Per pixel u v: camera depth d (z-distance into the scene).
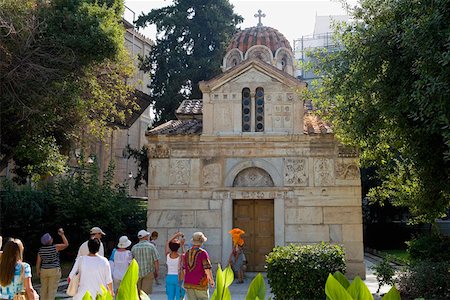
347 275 18.25
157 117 35.59
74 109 18.44
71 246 27.25
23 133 17.58
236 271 17.80
